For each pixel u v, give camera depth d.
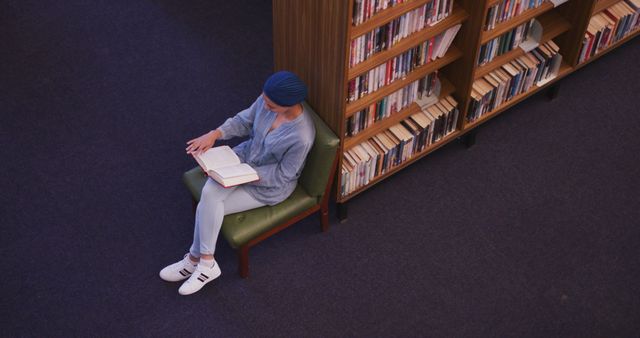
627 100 5.39
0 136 5.05
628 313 4.34
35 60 5.50
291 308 4.32
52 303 4.30
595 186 4.91
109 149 5.02
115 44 5.62
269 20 5.82
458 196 4.84
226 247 4.57
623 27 5.40
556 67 5.18
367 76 4.11
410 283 4.44
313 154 4.09
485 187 4.89
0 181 4.82
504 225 4.71
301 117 3.95
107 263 4.48
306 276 4.46
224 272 4.46
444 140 4.88
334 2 3.62
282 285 4.41
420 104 4.62
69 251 4.52
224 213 4.12
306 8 3.85
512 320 4.30
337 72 3.89
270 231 4.27
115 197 4.78
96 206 4.73
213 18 5.81
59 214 4.68
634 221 4.74
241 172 3.99
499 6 4.43
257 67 5.52
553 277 4.48
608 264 4.54
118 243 4.57
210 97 5.33
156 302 4.34
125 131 5.12
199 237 4.17
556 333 4.27
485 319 4.30
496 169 4.99
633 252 4.60
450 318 4.31
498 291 4.42
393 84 4.31
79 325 4.23
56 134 5.08
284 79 3.76
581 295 4.41
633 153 5.09
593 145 5.13
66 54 5.54
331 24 3.73
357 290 4.41
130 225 4.65
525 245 4.62
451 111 4.75
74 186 4.82
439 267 4.52
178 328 4.24
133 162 4.96
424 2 3.99
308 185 4.24
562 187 4.90
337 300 4.36
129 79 5.41
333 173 4.26
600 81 5.50
